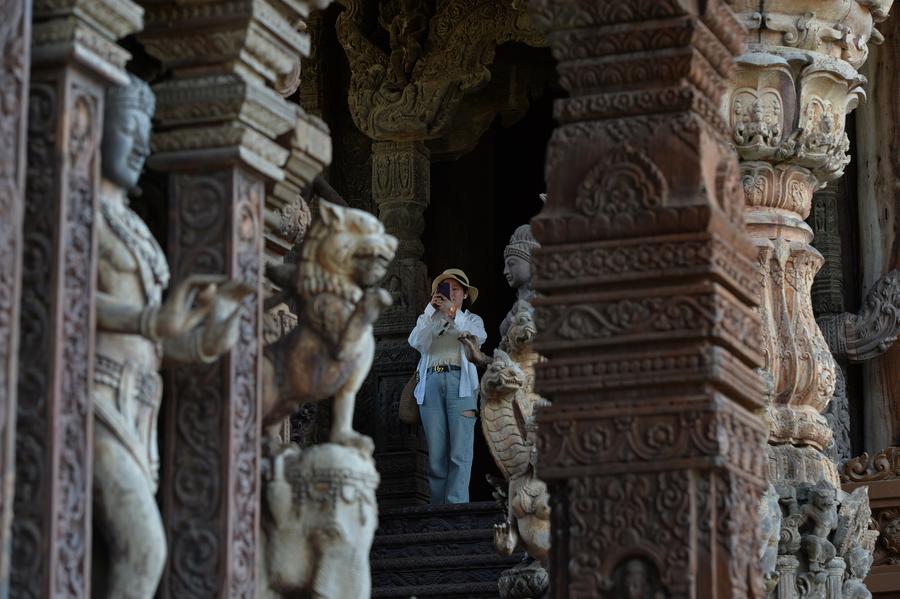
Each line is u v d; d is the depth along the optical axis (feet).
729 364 30.32
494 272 84.02
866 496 56.08
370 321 29.86
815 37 54.24
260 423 29.71
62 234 24.89
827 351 55.67
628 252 30.27
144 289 27.40
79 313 25.18
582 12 30.76
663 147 30.35
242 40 29.71
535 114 85.51
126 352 26.86
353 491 29.91
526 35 74.02
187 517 28.84
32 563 24.23
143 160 27.89
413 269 74.69
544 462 30.42
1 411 23.12
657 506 29.78
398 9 75.72
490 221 83.87
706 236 29.91
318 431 65.10
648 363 30.12
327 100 79.25
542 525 44.50
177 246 29.78
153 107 27.99
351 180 79.15
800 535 54.13
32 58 25.14
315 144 33.27
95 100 25.72
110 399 26.73
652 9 30.45
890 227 69.51
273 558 29.86
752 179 54.75
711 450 29.71
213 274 29.58
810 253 55.77
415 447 72.02
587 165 30.63
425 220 82.64
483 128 78.84
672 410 29.96
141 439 27.14
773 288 55.31
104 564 27.20
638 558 29.86
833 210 70.74
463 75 74.74
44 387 24.59
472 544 54.70
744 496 30.58
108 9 25.58
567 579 30.30
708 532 29.71
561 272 30.55
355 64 76.02
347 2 76.13
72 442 24.85
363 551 30.01
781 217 55.26
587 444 30.27
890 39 69.82
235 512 28.89
